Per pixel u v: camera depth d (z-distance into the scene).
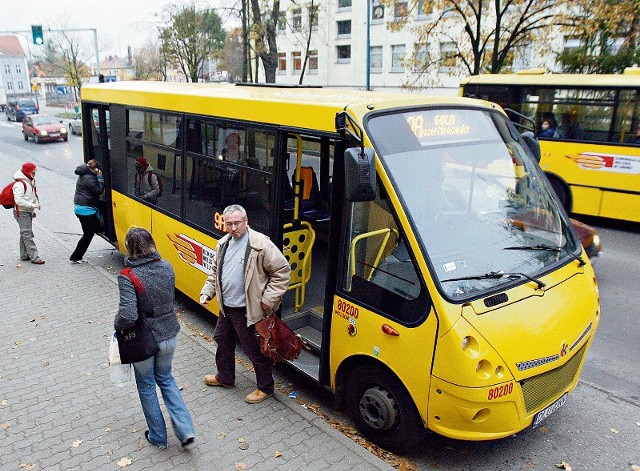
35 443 4.79
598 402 5.73
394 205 4.32
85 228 9.52
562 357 4.37
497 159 5.13
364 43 41.03
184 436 4.59
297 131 5.17
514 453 4.88
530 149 5.75
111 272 9.62
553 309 4.43
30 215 9.66
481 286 4.25
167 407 4.62
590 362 6.61
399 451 4.71
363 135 4.39
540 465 4.72
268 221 5.71
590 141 13.19
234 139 6.09
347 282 4.78
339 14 42.41
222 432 4.92
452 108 5.08
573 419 5.41
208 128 6.55
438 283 4.10
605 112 12.93
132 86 8.64
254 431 4.94
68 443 4.79
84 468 4.46
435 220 4.43
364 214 4.57
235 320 5.21
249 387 5.70
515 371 4.09
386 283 4.43
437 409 4.16
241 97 5.97
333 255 4.87
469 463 4.72
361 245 4.62
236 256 5.07
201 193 6.82
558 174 13.79
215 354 5.95
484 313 4.11
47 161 26.58
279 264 4.94
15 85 109.50
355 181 4.01
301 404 5.54
